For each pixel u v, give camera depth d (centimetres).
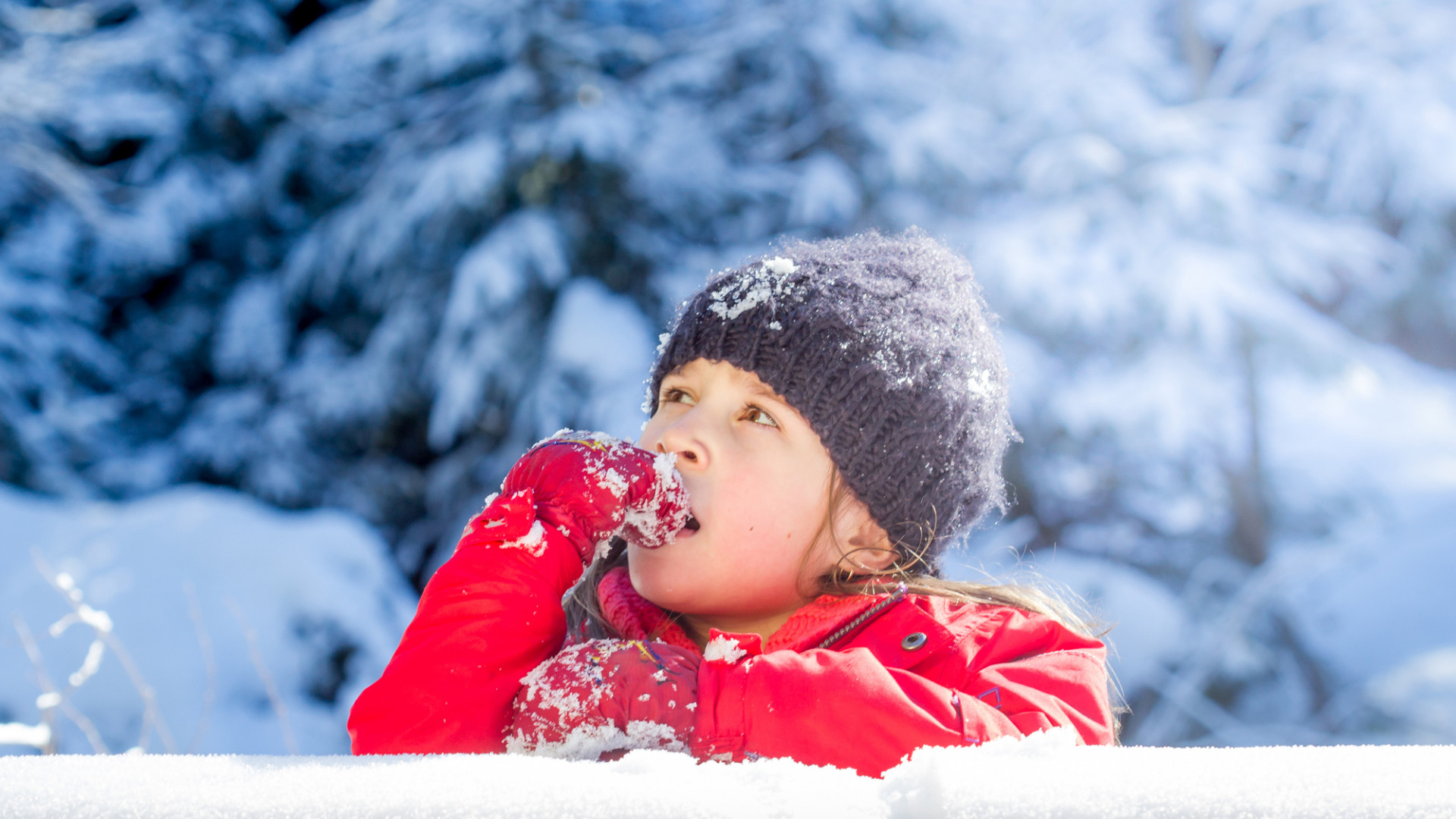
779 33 725
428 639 90
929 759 50
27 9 928
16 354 781
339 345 790
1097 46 770
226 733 320
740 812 47
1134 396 623
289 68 812
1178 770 50
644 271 675
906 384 124
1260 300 629
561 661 89
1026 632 114
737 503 116
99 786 48
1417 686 550
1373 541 675
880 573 123
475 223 685
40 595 356
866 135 688
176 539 382
